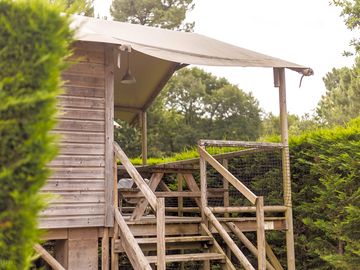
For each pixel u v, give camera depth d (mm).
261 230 5867
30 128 2180
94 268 5543
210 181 8617
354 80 20484
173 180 9461
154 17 26125
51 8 2291
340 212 6914
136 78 8367
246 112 31703
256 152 7312
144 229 6012
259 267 5836
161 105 25766
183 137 27469
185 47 6680
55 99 2254
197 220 6527
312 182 7492
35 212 2160
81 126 5602
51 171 2232
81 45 5699
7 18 2230
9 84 2180
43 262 6277
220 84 32281
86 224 5480
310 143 7418
